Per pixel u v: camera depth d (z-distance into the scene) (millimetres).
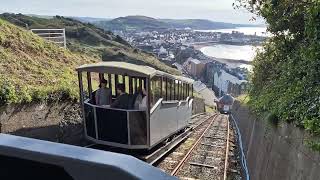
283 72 13484
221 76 127375
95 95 12547
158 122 12758
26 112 11148
